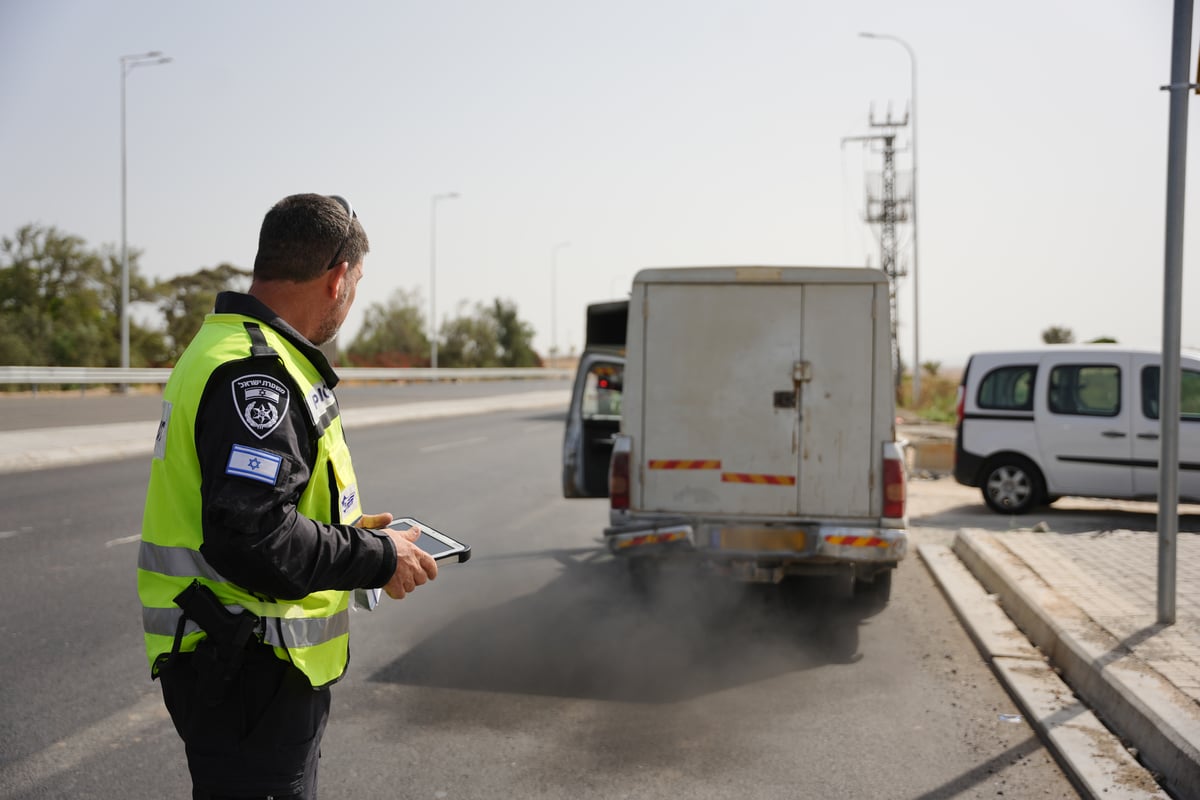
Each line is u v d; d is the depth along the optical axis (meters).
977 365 11.55
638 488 6.48
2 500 10.71
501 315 80.50
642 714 4.66
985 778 3.93
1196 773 3.53
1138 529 9.99
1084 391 10.95
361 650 5.66
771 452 6.33
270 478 1.86
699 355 6.42
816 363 6.30
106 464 14.38
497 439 20.16
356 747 4.20
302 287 2.13
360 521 2.25
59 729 4.29
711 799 3.73
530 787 3.82
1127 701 4.22
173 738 4.22
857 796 3.77
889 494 6.18
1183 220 5.19
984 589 7.16
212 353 1.94
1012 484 11.24
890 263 40.22
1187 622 5.46
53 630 5.76
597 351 8.67
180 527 1.95
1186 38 5.15
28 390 29.95
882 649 5.80
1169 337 5.33
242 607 1.94
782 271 6.32
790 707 4.77
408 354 71.94
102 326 48.34
